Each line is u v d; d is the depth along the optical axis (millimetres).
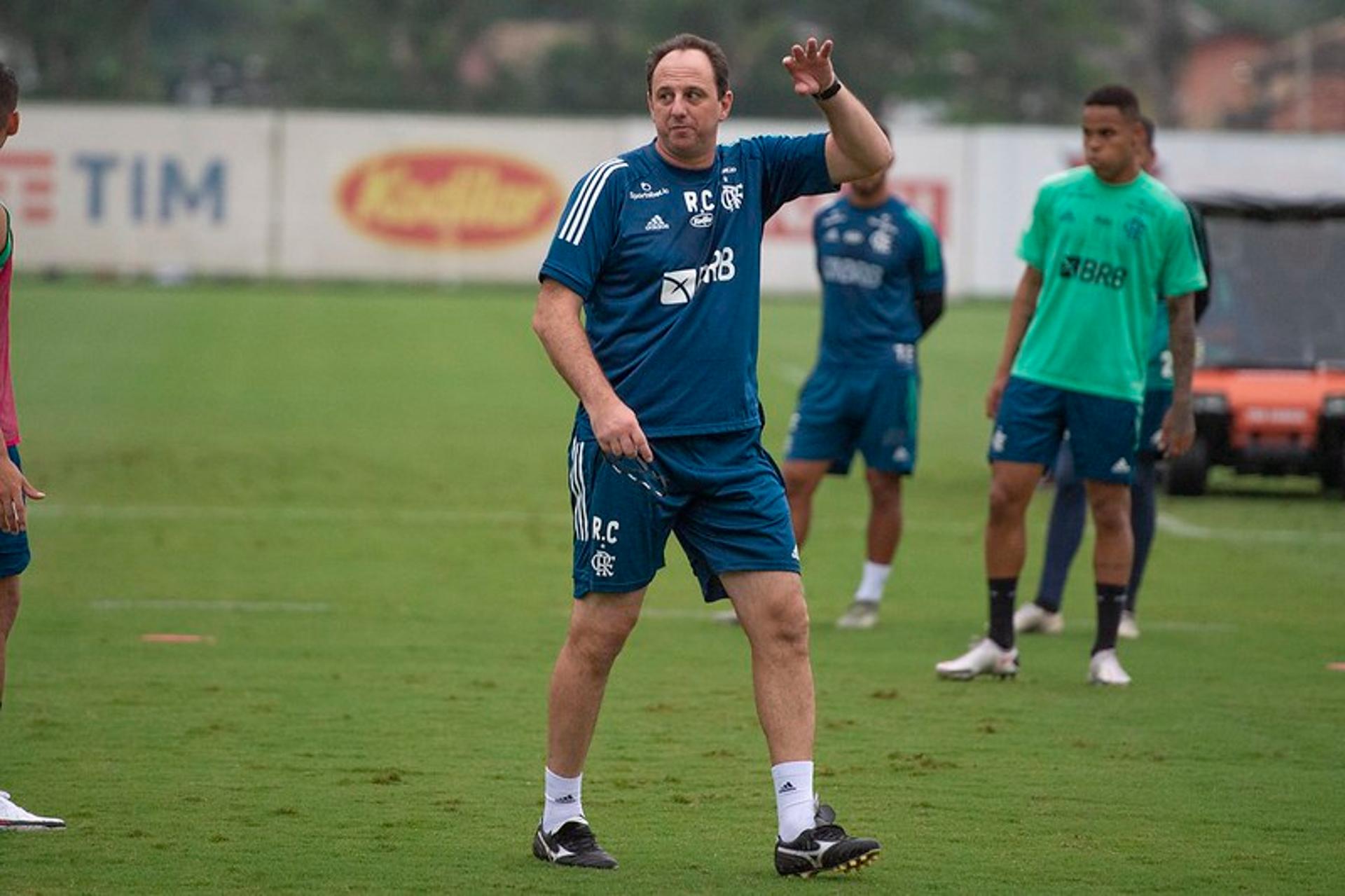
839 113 18984
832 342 35438
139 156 137000
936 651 32594
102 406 72312
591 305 19250
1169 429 29844
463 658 30922
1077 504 34750
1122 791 22609
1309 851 19953
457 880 18422
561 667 19203
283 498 51062
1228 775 23531
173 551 42312
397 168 139000
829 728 26016
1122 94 28672
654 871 18844
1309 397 55594
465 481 55406
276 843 19672
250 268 138750
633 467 18281
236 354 92000
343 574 39625
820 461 35719
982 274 138500
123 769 22984
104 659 30312
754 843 20047
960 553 44750
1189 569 42906
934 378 91500
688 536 19266
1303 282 59625
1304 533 49062
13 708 26531
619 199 18891
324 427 67625
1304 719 27031
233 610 35219
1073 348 28938
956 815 21375
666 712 26891
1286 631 35094
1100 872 19062
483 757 23922
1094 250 28812
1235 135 134250
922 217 35500
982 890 18359
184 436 63969
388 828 20375
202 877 18391
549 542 44656
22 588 37156
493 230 139750
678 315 18891
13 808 20172
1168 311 29578
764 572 18969
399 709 26812
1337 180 132500
